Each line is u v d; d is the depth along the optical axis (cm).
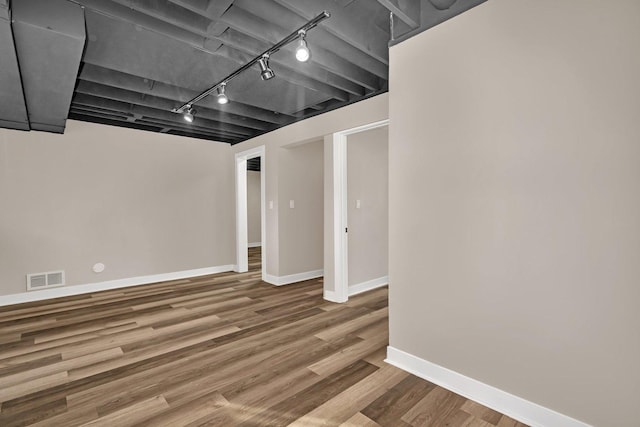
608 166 140
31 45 210
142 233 467
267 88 338
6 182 371
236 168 547
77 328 295
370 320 314
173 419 167
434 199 199
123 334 280
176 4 193
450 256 192
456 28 187
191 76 302
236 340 266
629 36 134
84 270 421
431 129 200
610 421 141
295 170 477
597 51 142
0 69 233
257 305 363
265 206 482
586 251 146
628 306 137
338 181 368
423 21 203
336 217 370
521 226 165
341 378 206
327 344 258
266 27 223
